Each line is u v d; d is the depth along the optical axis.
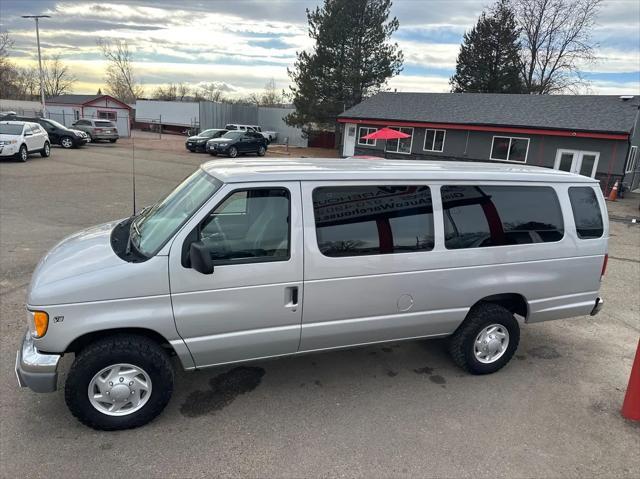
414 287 3.78
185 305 3.18
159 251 3.12
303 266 3.41
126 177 16.67
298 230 3.38
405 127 27.52
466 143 25.33
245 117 46.88
